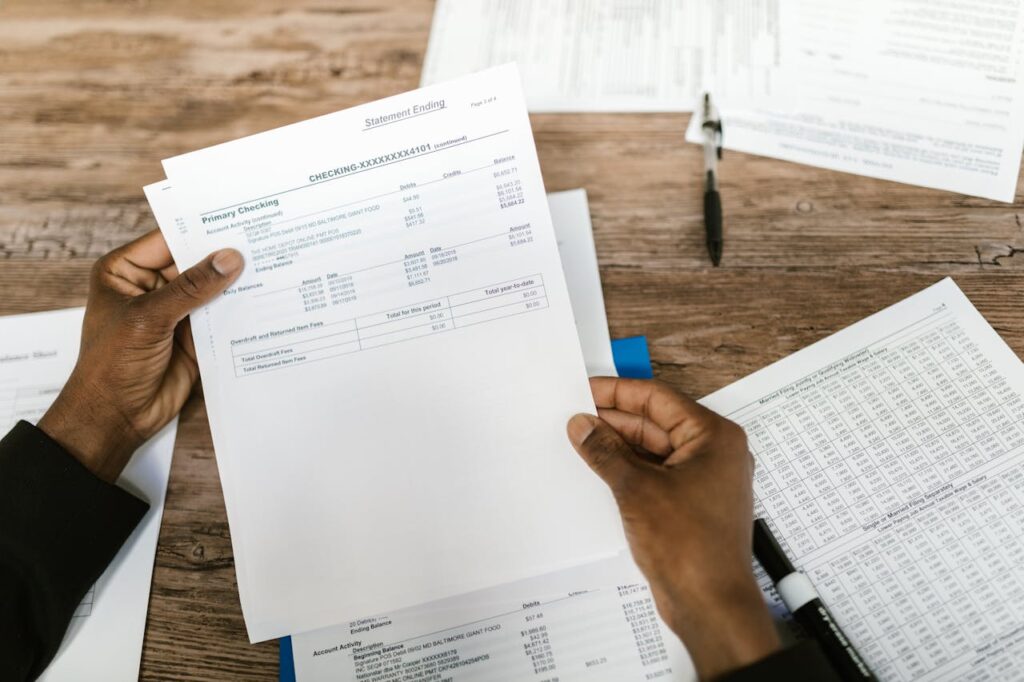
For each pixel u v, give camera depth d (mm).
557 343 476
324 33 668
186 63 672
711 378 534
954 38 587
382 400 486
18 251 624
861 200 562
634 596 486
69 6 701
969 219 548
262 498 487
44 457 490
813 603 448
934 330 522
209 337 495
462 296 482
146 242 539
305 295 490
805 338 535
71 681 499
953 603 458
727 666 400
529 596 492
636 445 498
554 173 599
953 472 485
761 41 609
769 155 579
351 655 493
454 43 646
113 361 503
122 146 649
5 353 586
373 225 484
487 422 479
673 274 563
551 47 632
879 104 580
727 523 427
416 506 479
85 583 494
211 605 515
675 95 602
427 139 473
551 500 472
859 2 607
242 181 482
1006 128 563
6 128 663
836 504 489
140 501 521
